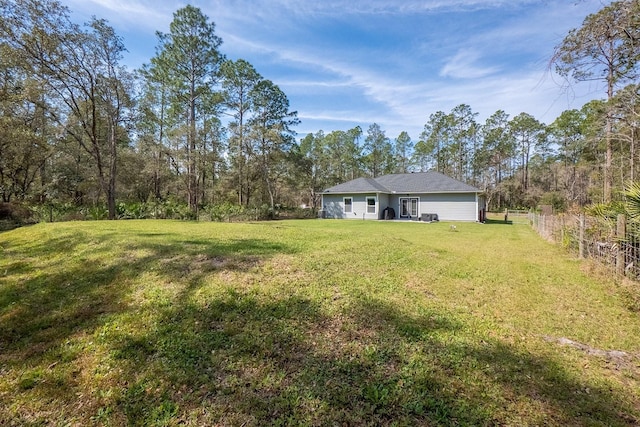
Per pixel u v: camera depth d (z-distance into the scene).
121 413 2.28
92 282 4.88
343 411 2.24
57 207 18.75
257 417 2.20
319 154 40.53
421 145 43.78
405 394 2.39
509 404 2.29
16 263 6.09
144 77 21.12
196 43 21.62
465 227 15.89
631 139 9.30
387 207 23.09
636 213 5.08
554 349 3.11
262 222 18.42
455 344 3.13
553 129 35.66
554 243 9.83
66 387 2.58
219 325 3.50
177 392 2.48
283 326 3.46
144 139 20.42
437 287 4.88
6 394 2.49
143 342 3.19
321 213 24.84
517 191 39.16
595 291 4.92
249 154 25.45
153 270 5.20
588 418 2.17
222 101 25.95
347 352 2.98
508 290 4.91
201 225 11.68
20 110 17.91
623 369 2.79
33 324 3.65
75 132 21.16
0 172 19.89
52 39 14.52
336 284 4.68
